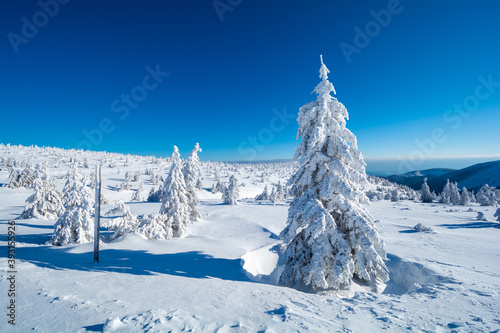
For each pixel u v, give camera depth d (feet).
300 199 37.52
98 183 38.19
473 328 18.83
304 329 16.57
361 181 35.19
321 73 39.29
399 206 225.76
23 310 17.26
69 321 15.88
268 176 608.19
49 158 488.85
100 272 31.17
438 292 28.91
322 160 37.09
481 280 35.68
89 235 61.46
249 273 44.50
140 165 563.07
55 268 30.99
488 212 178.81
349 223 35.32
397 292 42.39
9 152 517.14
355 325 18.30
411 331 17.97
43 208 97.35
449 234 91.25
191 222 104.27
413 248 64.64
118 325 15.08
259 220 121.70
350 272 32.89
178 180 83.56
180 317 17.06
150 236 66.18
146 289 24.99
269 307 21.40
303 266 36.45
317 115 39.14
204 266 43.83
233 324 16.83
